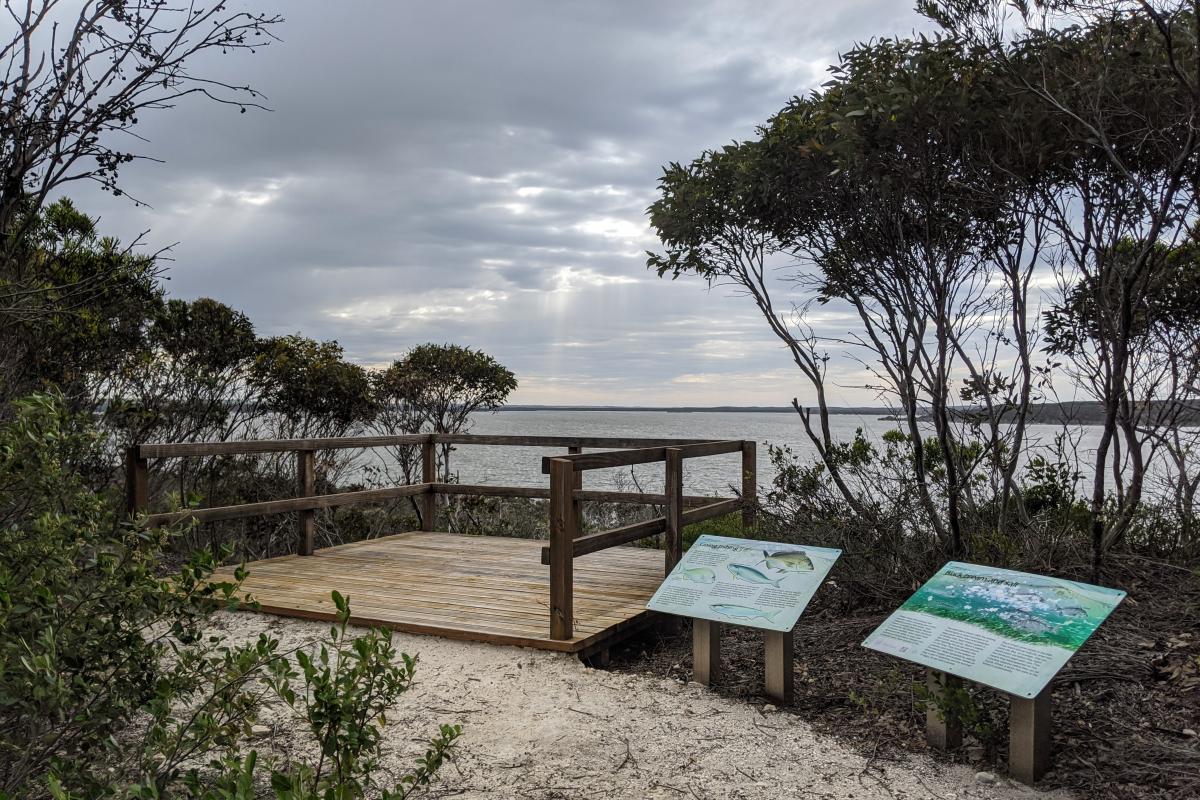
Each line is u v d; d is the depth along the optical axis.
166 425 10.38
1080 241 5.34
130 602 2.71
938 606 3.77
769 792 3.22
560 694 4.20
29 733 2.76
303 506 7.23
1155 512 5.68
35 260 6.58
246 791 2.01
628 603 5.64
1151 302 5.50
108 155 4.70
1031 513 6.21
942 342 5.68
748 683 4.46
